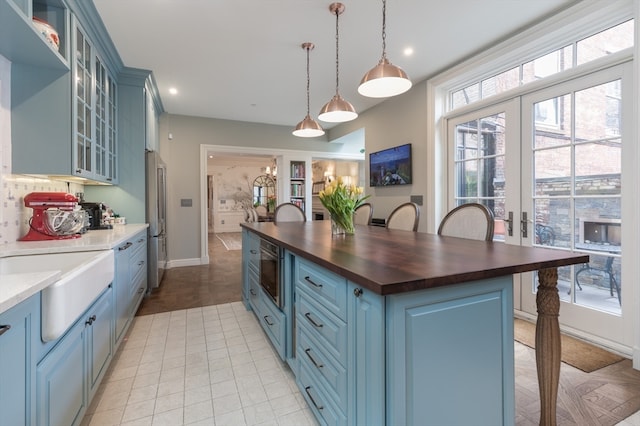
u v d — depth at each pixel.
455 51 3.07
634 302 2.00
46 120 2.08
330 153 6.29
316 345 1.48
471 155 3.33
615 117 2.20
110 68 3.07
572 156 2.45
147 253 3.60
